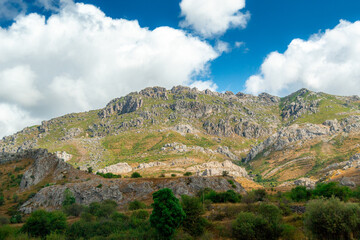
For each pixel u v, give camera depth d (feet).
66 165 389.39
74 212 197.88
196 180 318.24
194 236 117.60
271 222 106.73
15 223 204.03
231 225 114.73
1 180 352.28
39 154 402.93
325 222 83.15
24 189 324.19
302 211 142.82
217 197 224.33
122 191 303.48
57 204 270.26
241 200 212.43
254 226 102.32
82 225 133.08
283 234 99.91
